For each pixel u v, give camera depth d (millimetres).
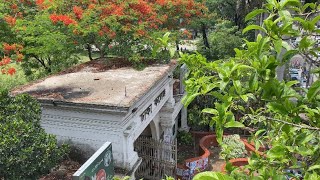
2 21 11484
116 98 9820
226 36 21391
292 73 18609
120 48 14219
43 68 18047
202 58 3951
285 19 2732
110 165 8953
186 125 19188
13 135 7215
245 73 3266
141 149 13984
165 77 13609
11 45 11195
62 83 11578
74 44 14008
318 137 3193
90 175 7828
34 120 8367
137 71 13055
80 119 9977
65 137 10359
